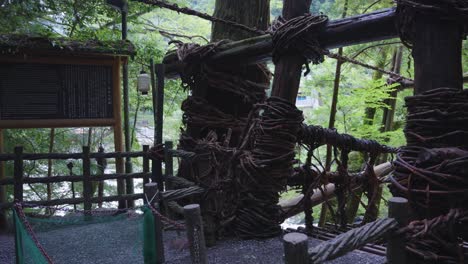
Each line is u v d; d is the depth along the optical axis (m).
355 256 2.75
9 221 4.64
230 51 3.55
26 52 4.37
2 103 4.38
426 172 1.88
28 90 4.48
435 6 1.98
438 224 1.73
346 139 3.60
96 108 4.76
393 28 2.44
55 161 7.30
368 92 6.06
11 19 5.91
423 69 2.06
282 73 3.06
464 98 1.92
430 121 1.95
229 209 3.37
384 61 7.15
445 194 1.83
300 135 3.37
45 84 4.54
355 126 6.97
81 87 4.69
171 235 3.71
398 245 1.68
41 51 4.41
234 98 3.99
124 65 5.43
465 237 1.90
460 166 1.81
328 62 6.73
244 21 4.21
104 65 4.76
